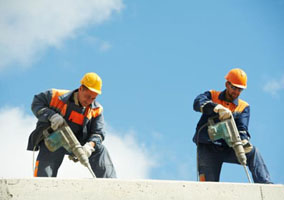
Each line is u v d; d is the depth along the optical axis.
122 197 5.23
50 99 6.67
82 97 6.68
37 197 5.00
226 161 7.29
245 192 5.61
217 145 7.23
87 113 6.76
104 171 6.82
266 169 7.10
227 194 5.55
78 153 6.29
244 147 7.00
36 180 5.05
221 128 6.91
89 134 6.86
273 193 5.68
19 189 4.97
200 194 5.47
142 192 5.30
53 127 6.39
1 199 4.90
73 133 6.67
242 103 7.37
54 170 6.67
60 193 5.07
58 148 6.54
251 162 7.09
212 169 7.16
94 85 6.73
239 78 7.26
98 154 6.83
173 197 5.37
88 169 6.28
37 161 6.65
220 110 6.89
